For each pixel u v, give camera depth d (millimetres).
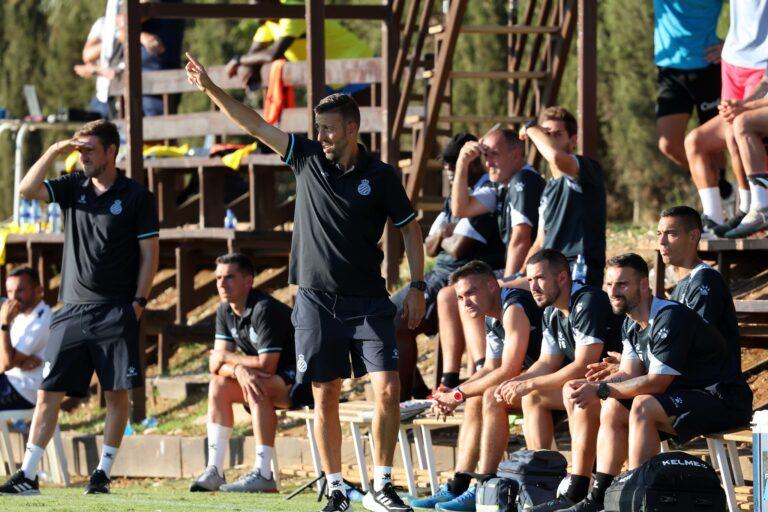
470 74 44031
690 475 22766
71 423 44719
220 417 34375
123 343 31656
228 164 48875
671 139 40031
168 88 53375
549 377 27141
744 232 32156
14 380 40250
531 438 27828
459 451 29203
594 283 31078
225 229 46344
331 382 24297
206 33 84562
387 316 24422
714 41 39344
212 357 34719
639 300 25078
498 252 34656
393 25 46438
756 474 20844
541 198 31859
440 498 28906
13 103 91625
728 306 26625
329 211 24078
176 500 29547
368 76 48094
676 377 25219
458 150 36031
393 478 33594
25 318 40469
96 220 31672
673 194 73000
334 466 24328
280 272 49906
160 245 52125
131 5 42156
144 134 53562
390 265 45125
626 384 24703
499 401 27688
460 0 42312
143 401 43094
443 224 35625
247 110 24266
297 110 48781
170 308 48375
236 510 26234
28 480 31422
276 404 34031
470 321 31938
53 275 56000
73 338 31688
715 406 24797
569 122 32000
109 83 55719
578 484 25734
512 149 33469
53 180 31922
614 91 73062
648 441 24344
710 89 39438
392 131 46281
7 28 92000
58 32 91188
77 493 32375
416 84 64812
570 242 31141
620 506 23031
